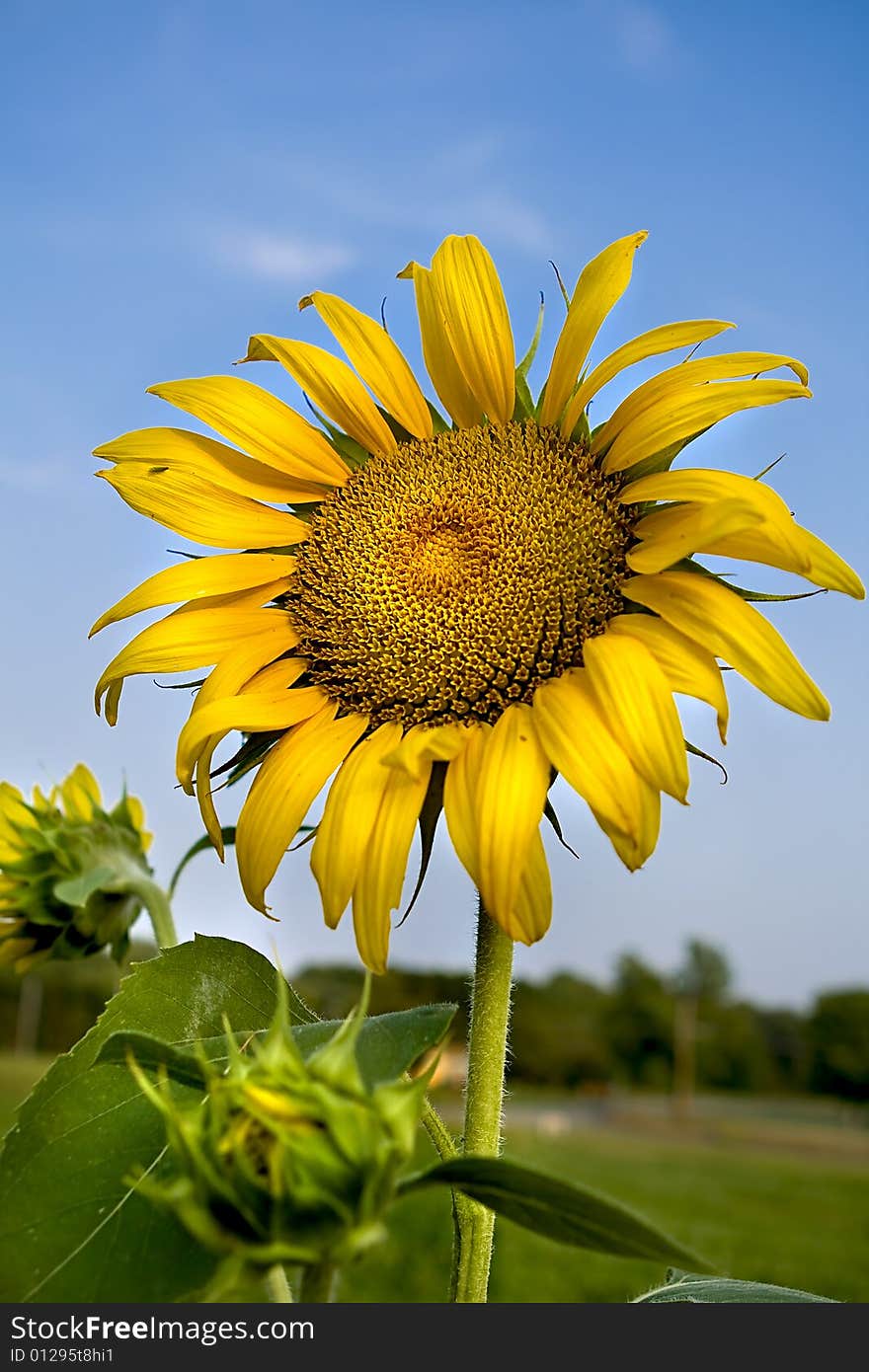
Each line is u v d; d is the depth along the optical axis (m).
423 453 0.46
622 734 0.35
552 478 0.42
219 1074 0.35
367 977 0.29
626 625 0.38
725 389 0.39
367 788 0.39
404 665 0.41
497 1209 0.30
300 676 0.44
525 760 0.36
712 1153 5.56
